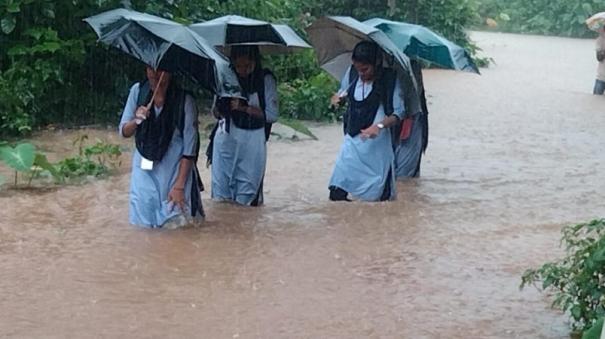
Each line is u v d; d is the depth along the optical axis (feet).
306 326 22.98
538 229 29.81
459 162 38.81
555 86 65.82
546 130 46.75
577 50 98.02
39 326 22.66
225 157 31.19
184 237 27.94
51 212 29.99
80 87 43.86
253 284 25.00
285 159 38.34
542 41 108.37
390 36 34.12
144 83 28.32
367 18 76.74
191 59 27.55
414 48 34.04
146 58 27.17
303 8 70.64
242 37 30.37
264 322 23.11
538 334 22.93
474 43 87.76
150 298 24.09
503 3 121.29
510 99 57.72
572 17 115.55
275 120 31.42
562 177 36.65
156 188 28.50
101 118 43.96
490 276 25.94
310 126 45.52
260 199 31.58
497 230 29.60
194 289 24.63
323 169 36.81
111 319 23.04
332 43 33.45
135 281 24.97
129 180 33.94
